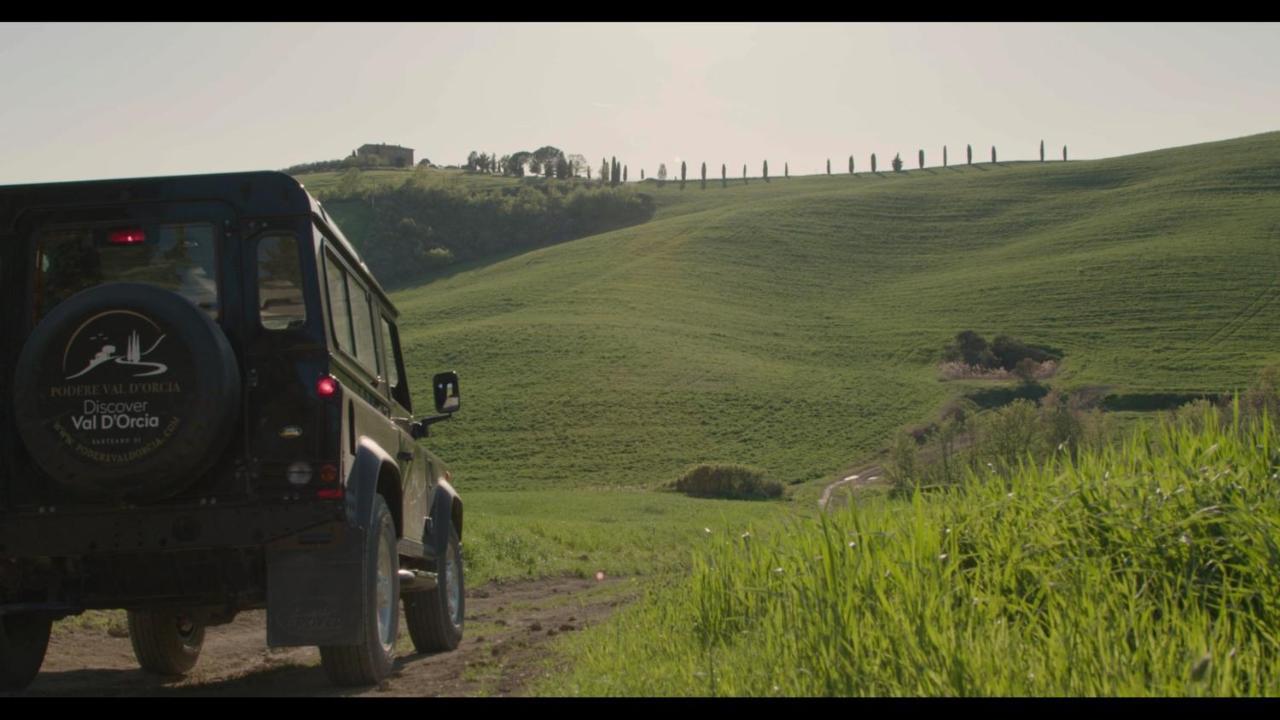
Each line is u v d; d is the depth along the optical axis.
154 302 7.52
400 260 178.62
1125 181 174.62
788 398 94.06
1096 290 119.69
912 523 7.79
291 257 8.10
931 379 98.94
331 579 7.84
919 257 149.12
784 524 10.17
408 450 10.32
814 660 6.25
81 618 13.03
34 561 7.85
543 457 82.69
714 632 8.65
